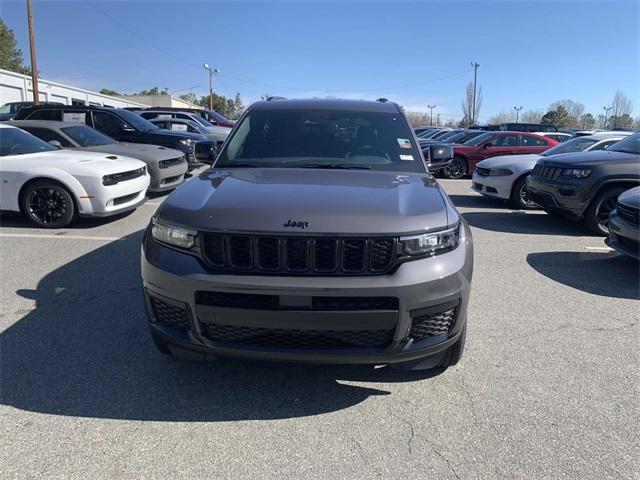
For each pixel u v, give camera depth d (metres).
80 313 4.25
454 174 15.19
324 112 4.47
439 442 2.68
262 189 3.11
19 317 4.16
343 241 2.63
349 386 3.21
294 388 3.18
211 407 2.96
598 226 7.65
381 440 2.69
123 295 4.66
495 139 15.04
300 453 2.58
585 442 2.69
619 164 7.49
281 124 4.35
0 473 2.39
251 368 3.40
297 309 2.60
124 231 7.22
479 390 3.18
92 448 2.58
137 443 2.63
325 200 2.88
